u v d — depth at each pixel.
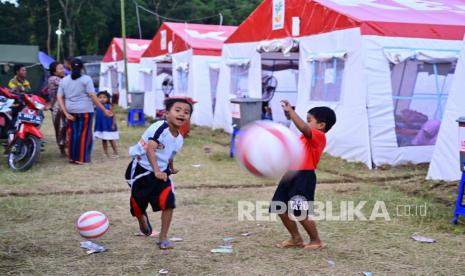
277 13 12.52
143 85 21.20
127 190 7.59
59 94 9.66
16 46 25.89
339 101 10.39
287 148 4.08
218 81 15.61
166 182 5.02
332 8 10.62
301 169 4.86
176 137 5.02
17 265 4.54
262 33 13.27
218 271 4.46
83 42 50.66
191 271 4.46
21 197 7.07
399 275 4.40
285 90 14.98
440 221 6.01
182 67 17.11
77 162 9.77
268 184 8.06
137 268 4.51
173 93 18.31
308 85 11.39
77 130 9.70
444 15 11.13
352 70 9.99
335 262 4.70
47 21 48.41
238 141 4.20
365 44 9.66
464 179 5.91
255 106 10.24
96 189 7.58
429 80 10.27
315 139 4.83
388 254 4.92
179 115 4.93
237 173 8.98
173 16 46.59
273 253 4.93
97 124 10.62
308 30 11.42
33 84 25.27
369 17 10.02
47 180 8.21
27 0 48.22
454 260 4.77
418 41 9.91
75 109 9.59
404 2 12.42
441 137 8.13
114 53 27.06
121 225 5.83
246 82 14.12
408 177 8.75
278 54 14.27
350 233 5.59
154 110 19.81
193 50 16.50
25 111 9.06
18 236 5.36
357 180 8.53
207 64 16.67
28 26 49.19
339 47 10.37
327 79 10.78
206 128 16.09
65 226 5.75
